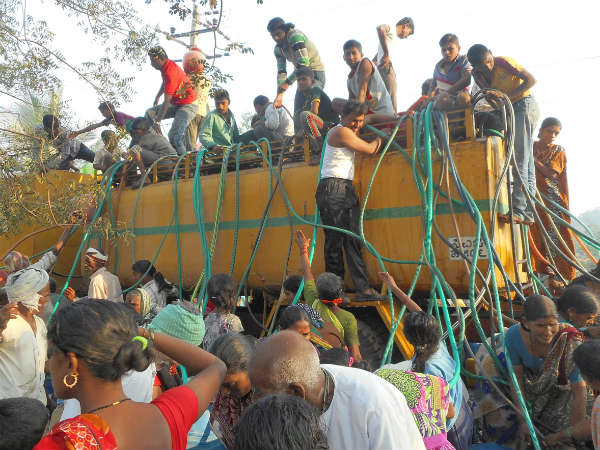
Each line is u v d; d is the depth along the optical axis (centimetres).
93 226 667
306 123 598
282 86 784
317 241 589
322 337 439
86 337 163
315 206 591
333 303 456
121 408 168
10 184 608
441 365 354
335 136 533
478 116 555
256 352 205
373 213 552
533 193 576
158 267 699
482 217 501
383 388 219
